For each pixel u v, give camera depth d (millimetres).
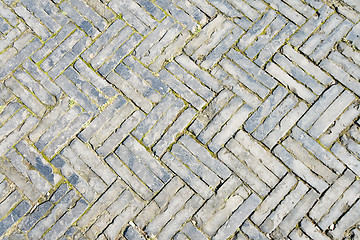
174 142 2719
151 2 2834
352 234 2617
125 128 2738
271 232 2633
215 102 2738
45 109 2762
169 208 2668
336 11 2781
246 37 2783
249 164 2686
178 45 2793
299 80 2736
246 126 2713
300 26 2779
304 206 2643
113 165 2709
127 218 2666
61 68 2791
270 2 2807
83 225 2666
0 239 2662
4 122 2754
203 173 2688
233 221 2648
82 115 2752
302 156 2680
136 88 2766
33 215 2678
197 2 2828
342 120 2695
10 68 2797
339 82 2723
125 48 2799
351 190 2645
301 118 2705
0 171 2715
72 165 2715
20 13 2842
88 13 2834
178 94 2754
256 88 2740
